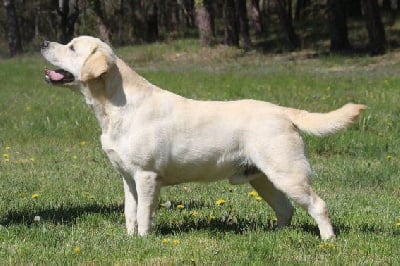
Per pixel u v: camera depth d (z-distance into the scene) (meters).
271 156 7.48
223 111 7.74
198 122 7.67
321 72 32.38
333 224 8.56
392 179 11.73
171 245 7.42
